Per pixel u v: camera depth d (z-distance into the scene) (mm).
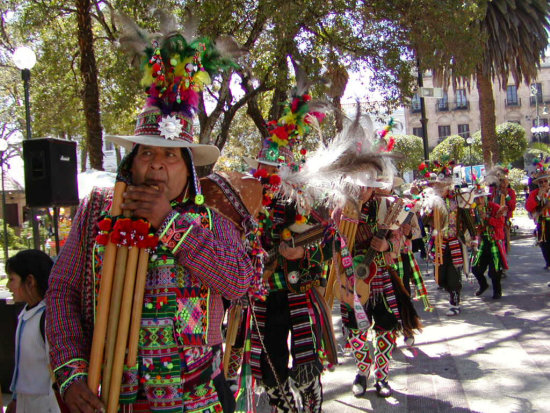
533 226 22312
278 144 3662
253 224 2131
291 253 3393
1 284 12148
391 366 5285
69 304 1891
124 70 10000
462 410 4098
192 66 1950
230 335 2902
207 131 11867
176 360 1853
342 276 4125
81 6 10578
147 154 1938
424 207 7352
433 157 34438
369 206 4484
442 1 11516
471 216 7715
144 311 1855
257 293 2453
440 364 5266
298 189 3379
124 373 1833
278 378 3418
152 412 1836
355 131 3510
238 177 2217
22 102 21453
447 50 12234
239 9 10672
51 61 12188
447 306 8047
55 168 5152
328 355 3582
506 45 19266
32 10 11523
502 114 52781
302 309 3439
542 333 6180
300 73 3873
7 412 3246
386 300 4477
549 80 52094
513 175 28688
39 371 3078
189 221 1840
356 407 4246
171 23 2082
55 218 5238
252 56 11250
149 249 1821
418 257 14828
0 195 27484
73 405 1740
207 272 1846
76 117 16047
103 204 1975
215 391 1999
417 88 12516
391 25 11914
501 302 8070
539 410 4031
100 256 1894
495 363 5195
